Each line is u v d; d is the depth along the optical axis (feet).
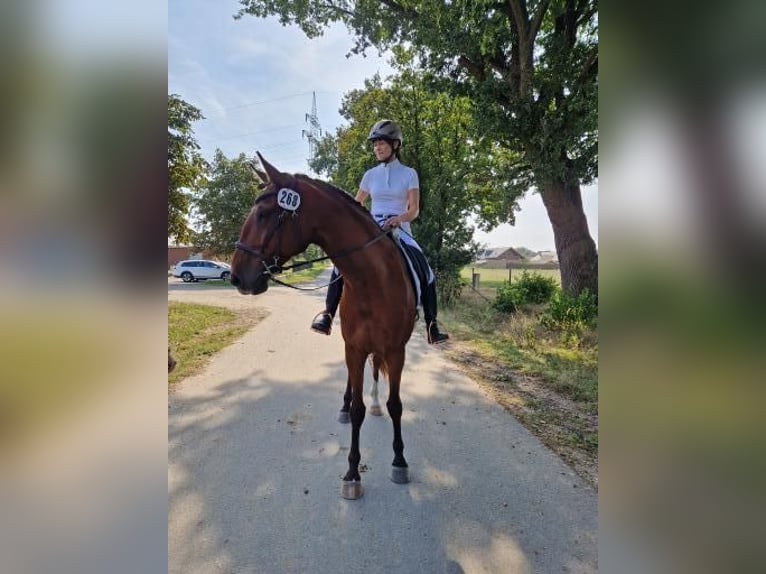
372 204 11.18
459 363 19.49
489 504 8.52
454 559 6.97
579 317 25.67
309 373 17.33
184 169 39.65
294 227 7.79
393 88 47.91
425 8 26.45
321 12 35.91
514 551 7.18
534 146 29.32
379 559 6.93
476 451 10.77
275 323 29.60
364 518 8.00
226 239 96.53
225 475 9.42
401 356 9.24
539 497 8.78
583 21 29.99
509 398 14.75
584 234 33.17
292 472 9.59
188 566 6.68
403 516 8.09
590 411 13.61
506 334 26.04
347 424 12.29
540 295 40.29
